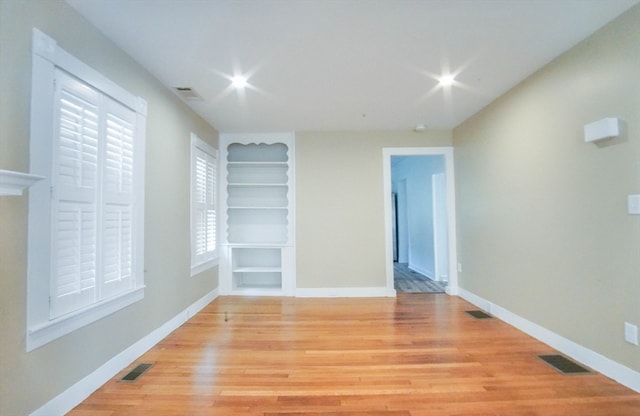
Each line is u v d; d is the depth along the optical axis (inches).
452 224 175.0
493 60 100.0
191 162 139.6
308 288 175.8
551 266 103.0
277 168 194.2
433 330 121.3
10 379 58.4
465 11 76.0
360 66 102.7
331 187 177.5
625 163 77.9
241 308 152.2
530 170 112.2
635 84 75.1
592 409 70.9
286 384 83.0
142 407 72.7
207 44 89.4
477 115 148.1
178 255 126.5
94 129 80.2
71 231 72.5
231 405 73.7
